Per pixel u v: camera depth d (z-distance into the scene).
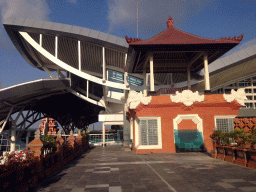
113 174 9.51
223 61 29.56
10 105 42.34
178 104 18.25
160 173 9.43
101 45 33.22
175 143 17.89
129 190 6.81
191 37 19.66
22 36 35.56
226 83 34.19
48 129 71.62
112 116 32.97
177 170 10.06
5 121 46.34
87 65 42.34
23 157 7.25
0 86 35.00
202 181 7.79
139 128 18.59
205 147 17.81
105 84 32.81
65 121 82.69
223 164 11.71
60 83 39.72
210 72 29.94
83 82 48.75
